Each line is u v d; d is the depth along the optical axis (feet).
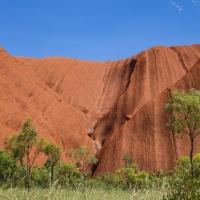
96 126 487.20
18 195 23.57
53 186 21.44
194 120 100.99
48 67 586.45
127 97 496.23
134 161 339.98
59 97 498.69
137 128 368.48
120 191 25.40
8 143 158.92
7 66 463.83
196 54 579.89
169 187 21.25
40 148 159.63
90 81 587.68
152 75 529.04
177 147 328.29
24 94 449.48
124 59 620.08
